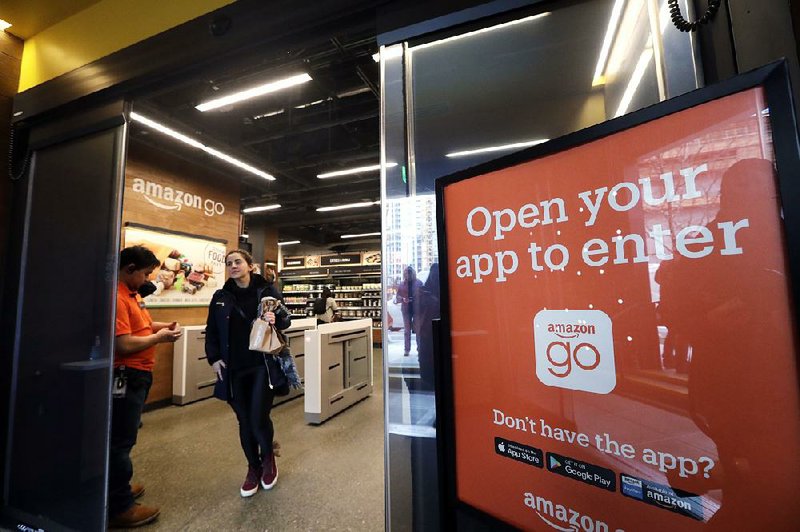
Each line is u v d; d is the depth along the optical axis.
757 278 0.51
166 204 4.60
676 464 0.57
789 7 0.96
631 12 1.50
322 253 13.95
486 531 0.95
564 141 0.70
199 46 1.81
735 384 0.52
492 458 0.80
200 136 4.55
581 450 0.67
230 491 2.23
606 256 0.65
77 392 1.94
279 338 2.21
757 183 0.51
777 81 0.50
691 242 0.57
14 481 2.05
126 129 2.06
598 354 0.66
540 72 1.69
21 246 2.24
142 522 1.89
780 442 0.48
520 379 0.76
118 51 2.03
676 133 0.58
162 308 4.47
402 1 1.47
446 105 1.62
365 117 4.76
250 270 2.35
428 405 1.44
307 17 1.59
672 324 0.58
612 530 0.63
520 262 0.77
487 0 1.35
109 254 1.95
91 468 1.83
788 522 0.47
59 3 2.15
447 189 0.90
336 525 1.88
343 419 3.65
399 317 1.50
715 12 1.03
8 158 2.32
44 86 2.25
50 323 2.07
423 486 1.41
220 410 4.01
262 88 3.81
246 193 7.88
